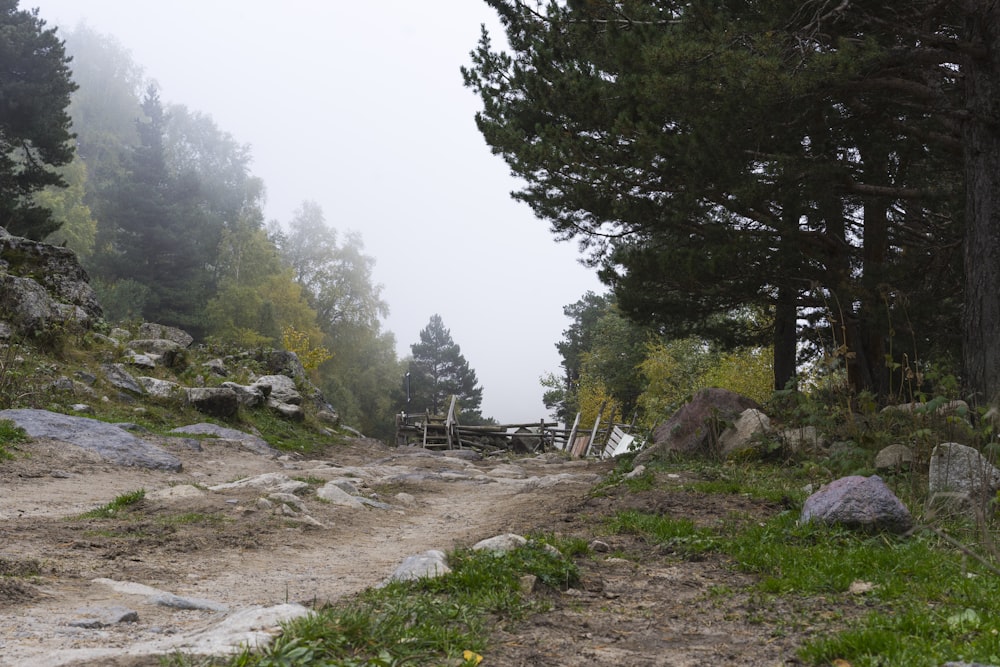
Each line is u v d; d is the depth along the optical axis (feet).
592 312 246.47
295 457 70.23
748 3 49.16
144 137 241.55
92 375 69.56
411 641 14.35
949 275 56.39
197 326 217.56
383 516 38.96
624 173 59.47
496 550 22.12
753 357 110.32
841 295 53.11
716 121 48.19
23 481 39.73
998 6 43.75
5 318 68.74
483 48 67.41
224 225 268.82
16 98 134.82
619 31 54.90
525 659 14.70
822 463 39.37
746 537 26.32
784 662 14.71
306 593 21.61
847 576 20.67
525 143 62.18
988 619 15.72
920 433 34.09
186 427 67.26
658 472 44.37
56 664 12.63
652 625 17.58
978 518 18.76
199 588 21.86
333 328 271.08
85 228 214.28
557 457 105.50
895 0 45.03
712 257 54.90
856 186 51.96
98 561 24.07
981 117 44.27
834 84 44.83
